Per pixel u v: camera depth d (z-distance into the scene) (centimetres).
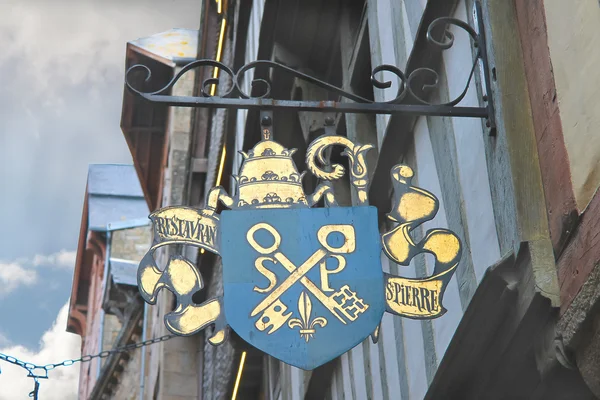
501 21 767
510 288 705
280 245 703
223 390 2120
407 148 1023
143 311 3322
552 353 681
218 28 2566
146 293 688
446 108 765
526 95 744
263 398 2009
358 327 681
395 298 695
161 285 690
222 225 707
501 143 743
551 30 710
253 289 688
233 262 696
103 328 3822
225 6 2267
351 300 689
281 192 723
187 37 3180
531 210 708
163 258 3084
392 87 1048
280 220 712
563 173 682
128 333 3397
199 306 686
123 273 3369
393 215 721
